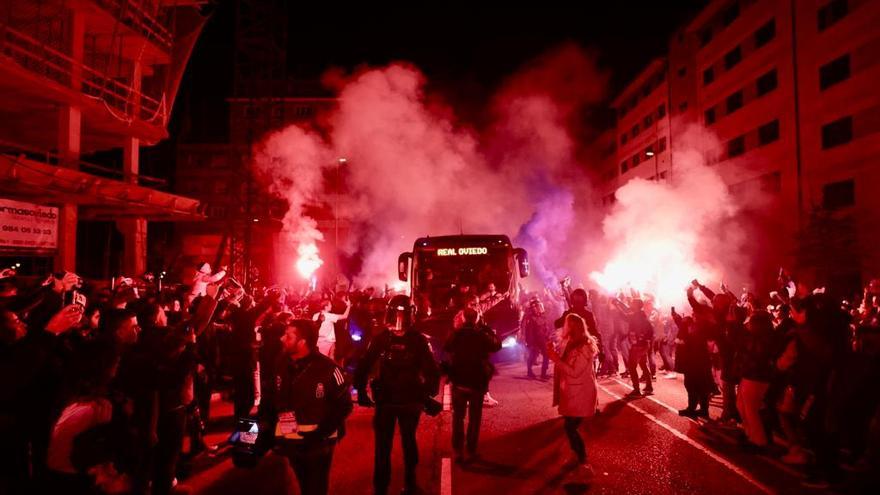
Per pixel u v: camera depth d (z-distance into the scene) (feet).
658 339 49.60
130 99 75.72
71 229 60.44
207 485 21.38
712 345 43.98
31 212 54.24
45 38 64.18
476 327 25.09
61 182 52.24
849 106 94.32
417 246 56.44
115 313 17.25
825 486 20.58
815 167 102.17
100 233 122.11
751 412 24.53
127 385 16.79
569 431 23.06
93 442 13.85
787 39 109.40
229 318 32.68
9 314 13.96
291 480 21.94
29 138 75.82
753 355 24.63
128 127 73.15
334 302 39.83
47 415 14.01
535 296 53.98
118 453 14.30
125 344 17.10
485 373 24.76
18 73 54.75
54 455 13.56
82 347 14.44
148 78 84.64
